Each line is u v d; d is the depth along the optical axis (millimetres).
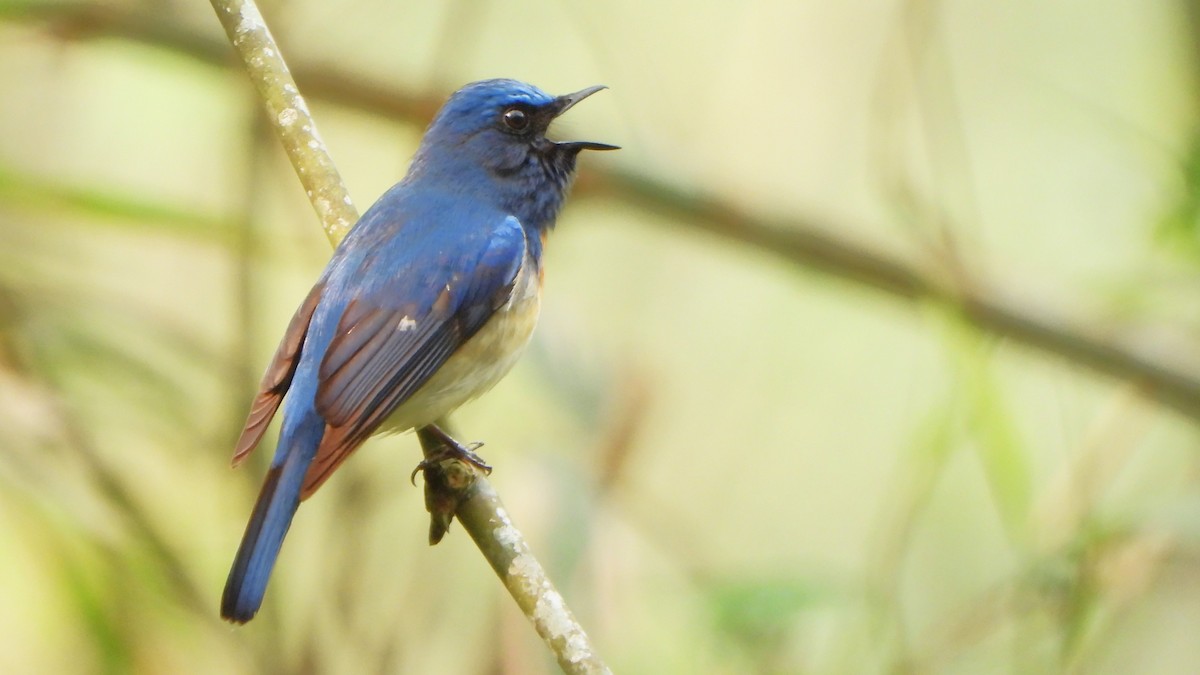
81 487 10031
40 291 10242
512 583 7715
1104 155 13258
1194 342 11086
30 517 10203
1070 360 11141
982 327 11156
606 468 9945
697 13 13469
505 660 9344
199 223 10617
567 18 13602
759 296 12906
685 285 12828
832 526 12227
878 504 12273
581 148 10055
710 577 10305
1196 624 10836
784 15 13398
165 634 10383
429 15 13523
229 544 10945
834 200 12812
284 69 8945
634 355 10523
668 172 11547
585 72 13383
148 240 11977
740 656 10062
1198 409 11008
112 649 10141
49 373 10148
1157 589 10523
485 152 9820
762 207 11492
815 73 13164
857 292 11711
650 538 10711
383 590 11031
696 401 12570
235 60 11047
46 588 11438
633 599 9930
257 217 11008
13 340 9938
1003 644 10578
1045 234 13188
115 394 10586
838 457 12391
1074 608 9906
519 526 9422
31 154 12078
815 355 12820
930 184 12711
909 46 11000
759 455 12453
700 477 12344
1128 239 12742
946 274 11031
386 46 13414
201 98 12727
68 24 11039
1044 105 13477
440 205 9492
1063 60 13508
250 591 7785
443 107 10016
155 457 11320
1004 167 13367
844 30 13273
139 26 11023
